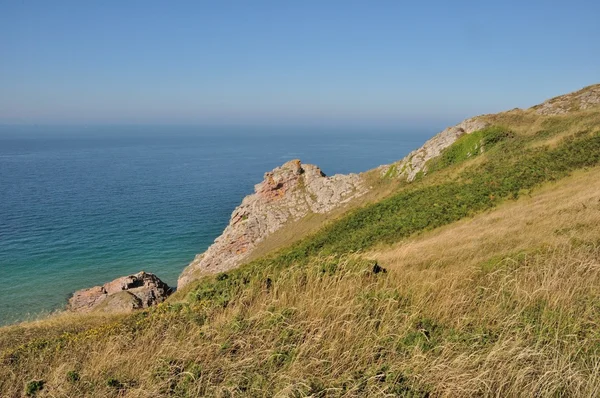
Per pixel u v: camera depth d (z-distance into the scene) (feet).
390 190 178.70
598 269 33.71
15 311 190.70
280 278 38.91
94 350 32.50
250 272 44.62
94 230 332.19
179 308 37.70
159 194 514.27
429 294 33.47
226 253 214.07
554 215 63.05
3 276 232.73
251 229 215.31
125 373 27.89
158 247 295.07
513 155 124.67
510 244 51.57
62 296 208.23
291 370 24.41
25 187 556.51
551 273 34.12
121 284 193.06
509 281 33.24
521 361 23.41
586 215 56.70
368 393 22.26
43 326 68.39
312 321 29.14
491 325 28.50
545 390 21.06
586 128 119.65
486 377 22.30
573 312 28.48
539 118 151.84
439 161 165.27
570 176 93.09
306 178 233.76
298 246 132.57
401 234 96.94
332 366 24.91
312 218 204.74
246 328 30.22
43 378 29.55
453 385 21.74
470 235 66.85
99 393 25.66
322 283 36.50
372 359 25.31
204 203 458.09
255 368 25.67
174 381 25.64
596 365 22.41
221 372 25.55
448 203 104.37
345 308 30.35
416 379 23.08
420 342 26.22
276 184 230.89
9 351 35.65
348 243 105.19
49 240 301.63
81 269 247.91
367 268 39.65
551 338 25.71
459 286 35.04
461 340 26.35
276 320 30.14
